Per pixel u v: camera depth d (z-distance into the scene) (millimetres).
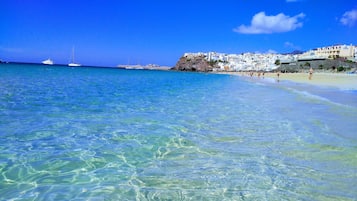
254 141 7340
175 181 4809
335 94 20891
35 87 21578
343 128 8781
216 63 191250
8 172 5004
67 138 7301
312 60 125438
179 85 32156
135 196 4250
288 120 10188
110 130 8297
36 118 9586
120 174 5074
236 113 11797
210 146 6879
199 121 9945
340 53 140250
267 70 149875
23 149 6289
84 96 16609
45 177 4863
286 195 4320
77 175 4984
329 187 4594
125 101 14969
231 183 4742
